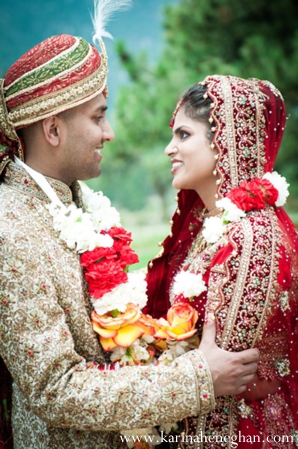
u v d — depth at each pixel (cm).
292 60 856
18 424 174
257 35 891
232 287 163
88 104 173
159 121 936
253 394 170
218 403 169
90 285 168
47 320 154
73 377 153
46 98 166
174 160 188
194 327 169
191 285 169
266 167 182
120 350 169
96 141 176
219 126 176
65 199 178
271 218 174
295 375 172
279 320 169
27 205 168
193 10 927
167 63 935
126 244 179
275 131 184
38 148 174
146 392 153
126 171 1021
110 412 151
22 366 152
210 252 175
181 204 202
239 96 177
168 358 170
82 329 166
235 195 173
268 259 165
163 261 205
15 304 153
